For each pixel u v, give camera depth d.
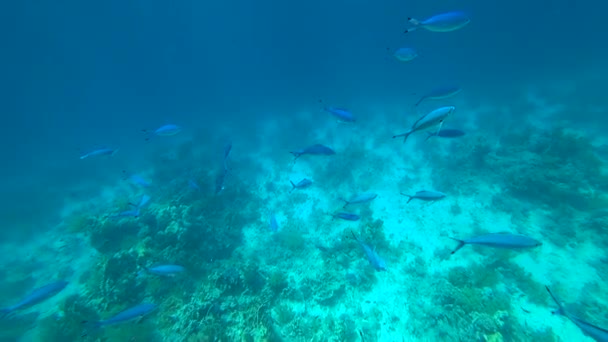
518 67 30.19
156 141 31.02
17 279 11.55
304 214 12.90
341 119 7.08
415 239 10.24
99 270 9.06
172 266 6.60
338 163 16.22
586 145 11.70
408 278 8.66
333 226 11.51
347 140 20.67
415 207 11.81
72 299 8.69
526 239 4.07
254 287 8.50
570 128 15.73
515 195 10.90
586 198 9.66
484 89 26.70
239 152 21.48
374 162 15.89
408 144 17.55
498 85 26.89
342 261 9.28
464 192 11.81
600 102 17.73
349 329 7.33
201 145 23.89
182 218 9.86
